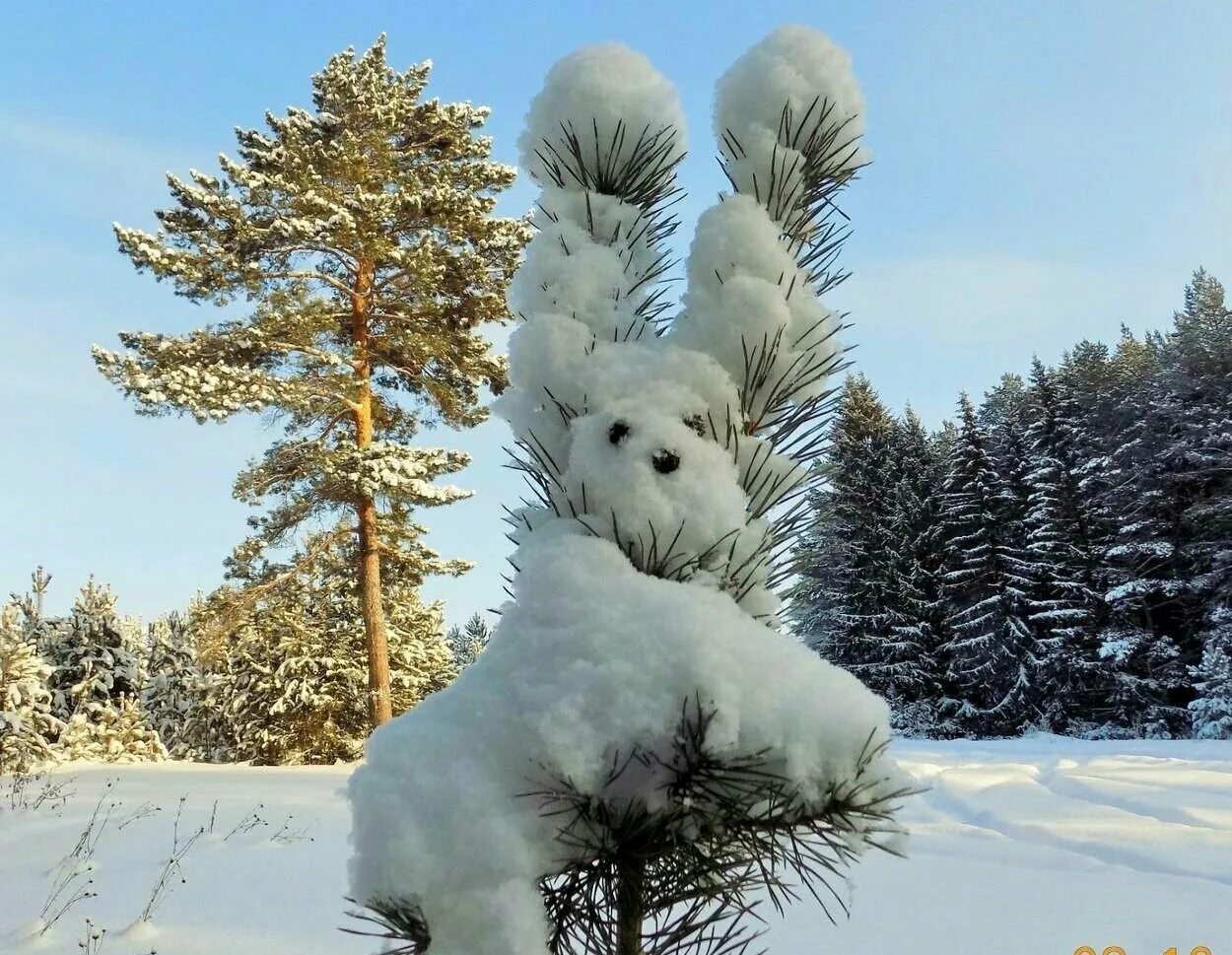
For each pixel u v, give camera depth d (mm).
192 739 12391
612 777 788
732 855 873
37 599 12016
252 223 10109
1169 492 21406
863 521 22859
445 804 750
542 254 1093
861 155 1137
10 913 3434
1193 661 19719
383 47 11977
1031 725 19688
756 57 1137
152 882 3891
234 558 10516
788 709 778
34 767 8602
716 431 997
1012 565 21109
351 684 11281
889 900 3658
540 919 736
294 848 4711
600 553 903
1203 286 26984
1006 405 33344
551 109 1177
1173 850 4672
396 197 10453
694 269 1064
